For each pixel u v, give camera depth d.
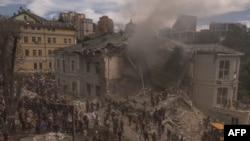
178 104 31.11
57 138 22.58
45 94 38.25
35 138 22.23
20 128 25.12
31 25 68.25
